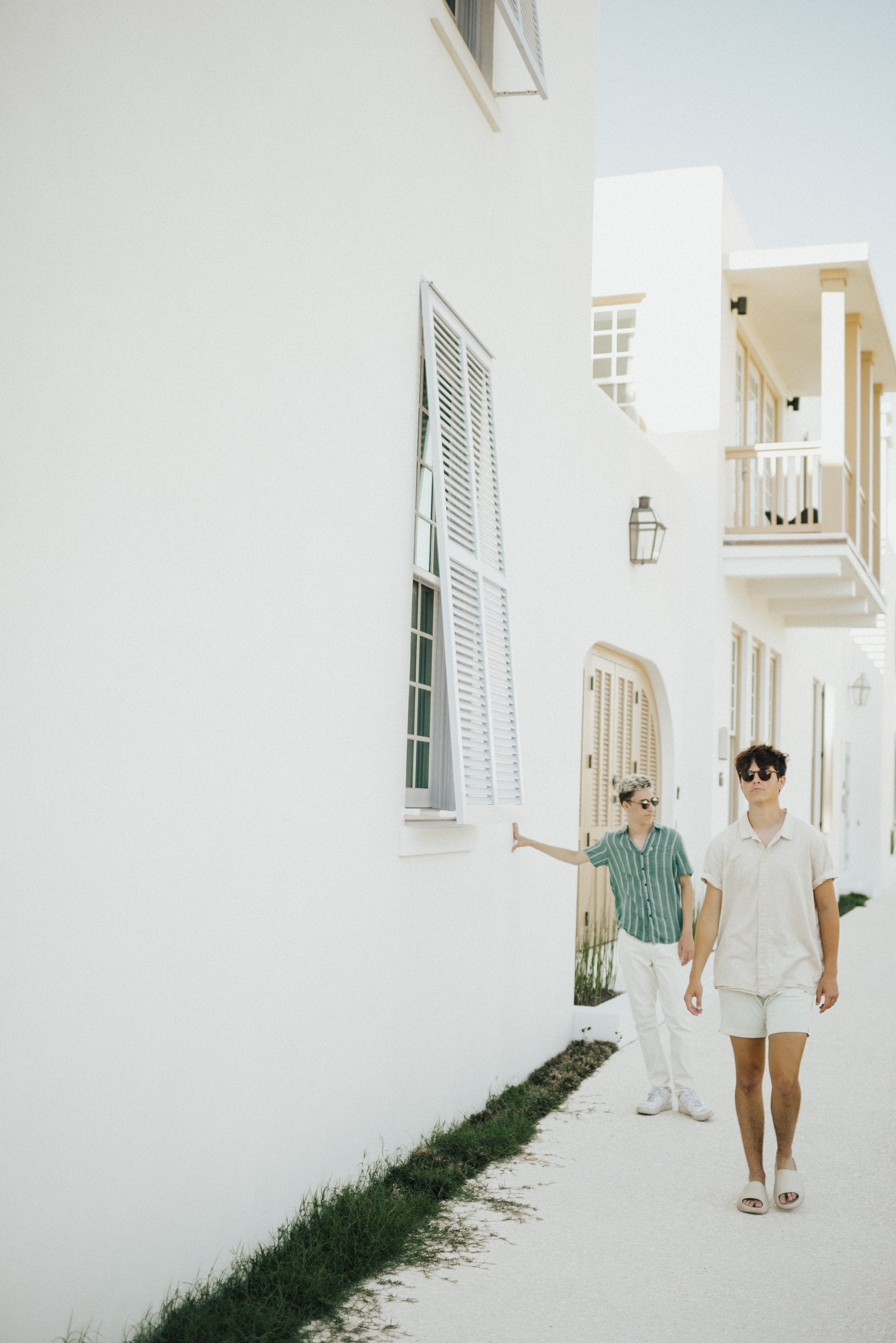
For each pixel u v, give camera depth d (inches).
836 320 496.1
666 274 516.4
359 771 180.4
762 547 509.4
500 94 245.9
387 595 192.2
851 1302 147.9
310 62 163.9
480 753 222.7
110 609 120.6
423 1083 206.7
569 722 304.7
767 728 629.6
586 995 336.2
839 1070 277.0
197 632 136.3
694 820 499.2
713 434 507.5
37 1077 110.7
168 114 129.3
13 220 106.2
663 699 478.3
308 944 163.9
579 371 318.7
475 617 225.3
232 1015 144.1
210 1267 139.3
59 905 113.5
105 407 119.4
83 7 114.7
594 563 375.9
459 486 220.2
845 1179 197.2
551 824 287.1
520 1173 197.9
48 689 111.7
